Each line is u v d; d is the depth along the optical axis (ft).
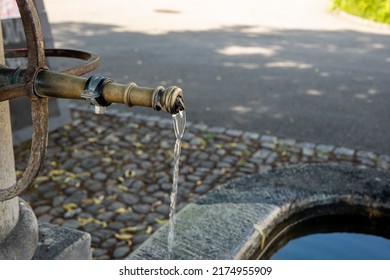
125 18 34.45
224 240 6.59
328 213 8.05
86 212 10.43
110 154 13.29
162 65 22.56
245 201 7.59
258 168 12.75
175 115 4.34
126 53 24.67
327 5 41.24
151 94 3.71
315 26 32.91
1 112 4.77
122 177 11.98
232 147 13.98
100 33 29.37
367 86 20.06
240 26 32.35
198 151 13.62
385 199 7.91
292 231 7.91
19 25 13.75
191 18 34.94
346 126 15.76
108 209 10.56
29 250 5.14
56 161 12.75
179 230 6.79
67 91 3.82
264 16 36.24
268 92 19.04
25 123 14.16
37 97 3.88
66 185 11.51
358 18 34.94
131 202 10.87
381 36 30.22
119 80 20.16
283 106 17.52
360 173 8.64
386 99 18.53
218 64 22.95
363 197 7.96
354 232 8.11
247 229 6.85
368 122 16.16
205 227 6.86
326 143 14.46
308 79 20.84
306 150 13.91
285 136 14.92
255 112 16.90
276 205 7.51
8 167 4.99
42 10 14.02
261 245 7.02
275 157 13.42
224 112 16.83
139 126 15.47
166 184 11.70
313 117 16.52
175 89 3.73
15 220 5.21
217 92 18.93
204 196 7.77
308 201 7.83
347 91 19.35
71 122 15.61
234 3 42.19
